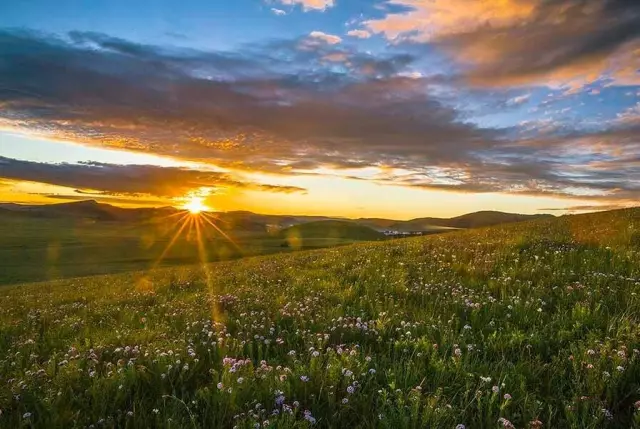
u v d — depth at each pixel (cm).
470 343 628
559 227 2311
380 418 413
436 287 1036
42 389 543
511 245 1605
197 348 691
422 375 526
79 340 884
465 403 460
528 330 662
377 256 1811
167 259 9200
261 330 793
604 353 517
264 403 472
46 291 2842
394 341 667
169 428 409
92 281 3369
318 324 792
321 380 505
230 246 11856
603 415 406
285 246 11719
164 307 1241
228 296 1244
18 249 11262
